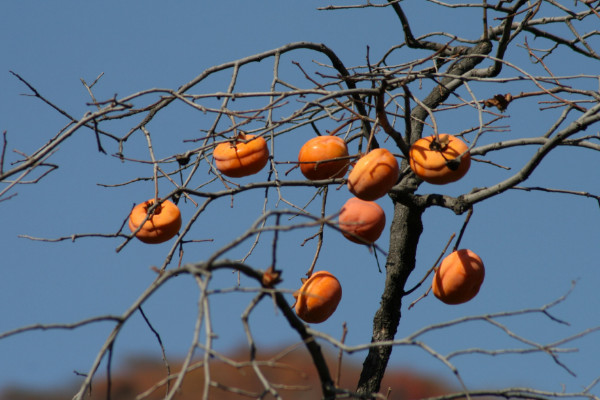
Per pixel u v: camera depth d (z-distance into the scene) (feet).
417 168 27.22
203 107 26.35
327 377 23.56
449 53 37.06
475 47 36.27
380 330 32.45
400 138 28.17
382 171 26.76
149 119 30.35
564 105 31.96
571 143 29.94
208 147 28.58
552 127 30.12
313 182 30.07
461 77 27.25
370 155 27.14
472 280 28.81
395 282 32.24
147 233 30.07
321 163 29.40
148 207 30.63
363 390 31.35
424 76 27.43
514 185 27.81
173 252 30.37
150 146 29.86
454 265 29.01
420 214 31.68
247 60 29.66
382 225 29.04
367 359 32.04
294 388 20.38
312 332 22.29
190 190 30.01
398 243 32.53
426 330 21.39
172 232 30.32
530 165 27.17
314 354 23.41
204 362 18.90
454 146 27.04
